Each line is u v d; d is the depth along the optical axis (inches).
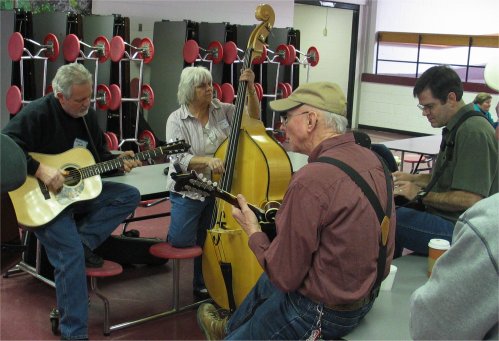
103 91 220.5
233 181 112.3
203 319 100.3
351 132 72.8
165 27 266.4
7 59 223.0
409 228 103.2
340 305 68.0
